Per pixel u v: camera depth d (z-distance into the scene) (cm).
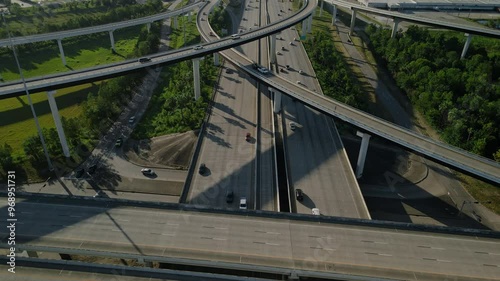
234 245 7319
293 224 7825
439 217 9975
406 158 12238
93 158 11662
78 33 18575
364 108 14638
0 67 17488
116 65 12612
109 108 13562
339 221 7900
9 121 13500
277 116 13425
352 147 12625
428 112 13912
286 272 6769
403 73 16288
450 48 19412
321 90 14875
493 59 17875
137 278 6481
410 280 6669
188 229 7681
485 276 6800
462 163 9219
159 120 13612
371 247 7325
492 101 13788
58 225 7750
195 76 14325
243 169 10719
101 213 8075
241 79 16275
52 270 6581
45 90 10781
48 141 11781
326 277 6712
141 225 7781
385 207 10256
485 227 9694
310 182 10188
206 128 12662
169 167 11369
